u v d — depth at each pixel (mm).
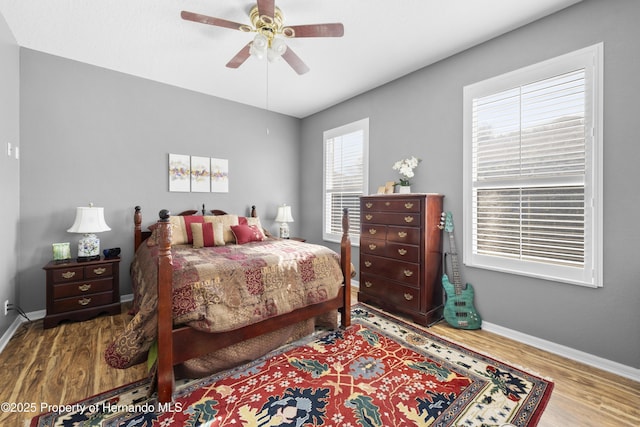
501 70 2580
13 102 2629
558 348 2268
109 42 2715
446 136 3008
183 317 1742
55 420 1523
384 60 3029
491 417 1562
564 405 1667
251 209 4531
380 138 3721
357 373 1961
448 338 2514
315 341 2428
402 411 1601
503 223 2596
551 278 2297
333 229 4551
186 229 3350
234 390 1780
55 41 2705
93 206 3227
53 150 2992
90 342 2395
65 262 2857
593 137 2098
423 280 2760
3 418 1531
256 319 2020
